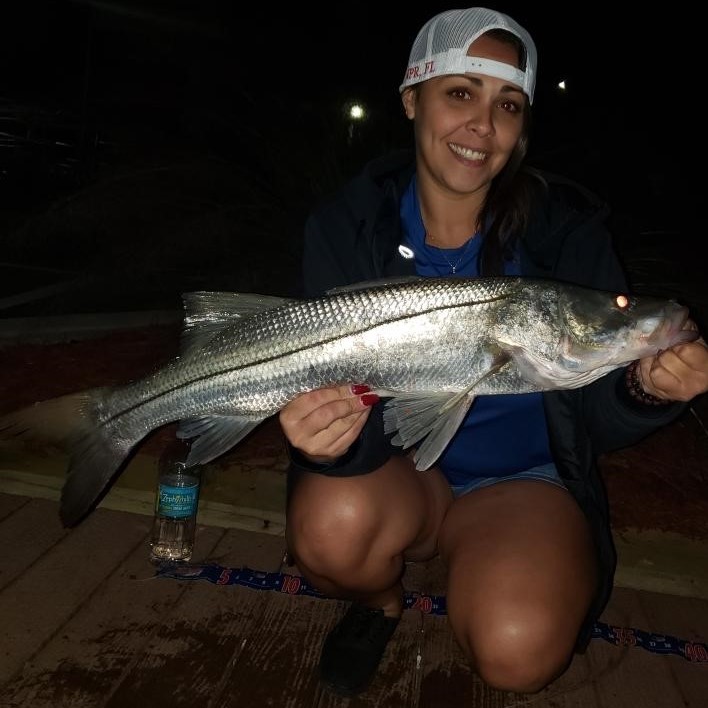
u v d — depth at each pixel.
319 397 1.03
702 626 1.29
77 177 4.70
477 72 1.06
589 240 1.16
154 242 3.13
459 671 1.15
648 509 1.66
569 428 1.11
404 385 1.07
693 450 1.99
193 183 3.36
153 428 1.17
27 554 1.33
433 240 1.21
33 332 2.41
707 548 1.52
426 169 1.15
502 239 1.15
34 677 1.06
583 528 1.10
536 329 1.04
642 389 1.04
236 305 1.12
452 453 1.22
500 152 1.10
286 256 3.06
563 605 1.00
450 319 1.05
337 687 1.08
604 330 1.02
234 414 1.13
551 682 1.07
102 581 1.27
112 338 2.49
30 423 1.20
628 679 1.15
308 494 1.13
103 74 6.02
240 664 1.12
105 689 1.05
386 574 1.14
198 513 1.51
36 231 3.54
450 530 1.15
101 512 1.47
